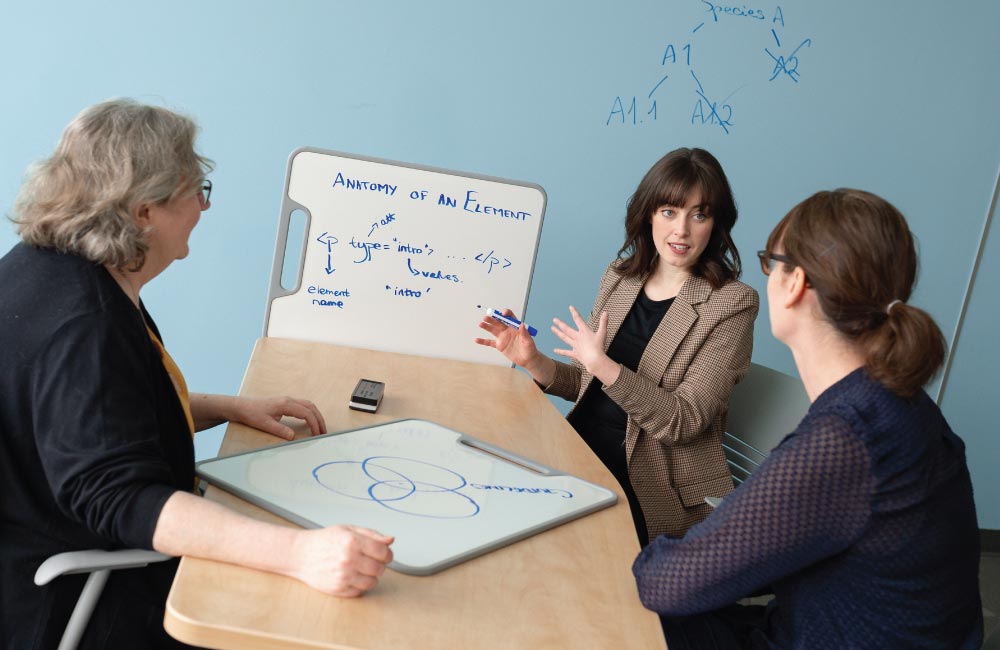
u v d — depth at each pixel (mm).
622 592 991
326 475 1146
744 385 1894
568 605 938
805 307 1009
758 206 2693
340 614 843
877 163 2703
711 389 1709
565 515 1132
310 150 1818
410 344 1924
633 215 1855
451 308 1919
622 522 1164
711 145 2631
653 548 1012
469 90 2510
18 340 972
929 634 981
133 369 1004
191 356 2592
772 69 2605
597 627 907
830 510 927
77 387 958
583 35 2516
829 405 959
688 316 1764
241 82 2434
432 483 1174
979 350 2895
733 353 1741
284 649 795
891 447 930
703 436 1769
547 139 2564
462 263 1902
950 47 2650
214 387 2621
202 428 1321
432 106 2508
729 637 1166
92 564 974
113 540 963
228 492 1064
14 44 2338
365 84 2473
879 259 951
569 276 2656
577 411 1904
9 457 992
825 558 976
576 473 1317
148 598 1105
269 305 1873
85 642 1044
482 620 877
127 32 2371
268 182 2502
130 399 988
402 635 827
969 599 1025
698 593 949
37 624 1021
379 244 1873
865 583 961
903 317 931
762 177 2672
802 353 1031
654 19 2531
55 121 2395
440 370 1821
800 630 999
